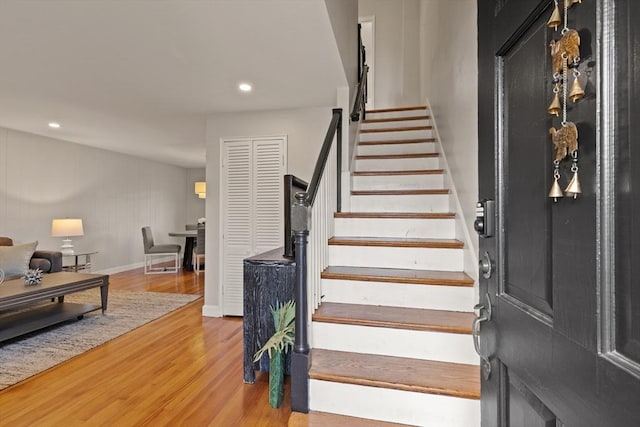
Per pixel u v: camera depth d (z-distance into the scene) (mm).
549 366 683
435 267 2281
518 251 826
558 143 629
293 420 1622
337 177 2893
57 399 2215
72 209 5957
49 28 2131
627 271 495
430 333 1792
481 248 1036
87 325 3646
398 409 1586
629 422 482
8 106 3770
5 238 4574
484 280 1015
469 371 1680
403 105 5551
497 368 925
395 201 2922
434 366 1730
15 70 2789
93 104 3703
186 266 7328
